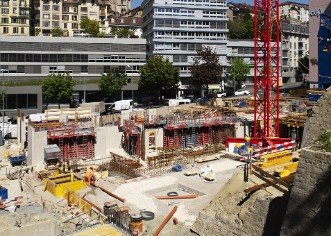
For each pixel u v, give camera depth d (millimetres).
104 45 110062
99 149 59031
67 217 34344
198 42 116812
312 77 87438
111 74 103375
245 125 68875
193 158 56625
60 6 138500
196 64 110125
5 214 29922
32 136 53625
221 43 119188
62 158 55875
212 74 107938
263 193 28906
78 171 51312
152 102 111938
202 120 65125
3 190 41688
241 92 116312
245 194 30188
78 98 109250
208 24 117250
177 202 39812
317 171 21844
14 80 102938
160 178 47281
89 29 132000
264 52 59812
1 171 52688
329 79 80625
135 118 66375
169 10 113375
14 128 71562
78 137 57156
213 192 42125
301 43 151750
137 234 31469
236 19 165625
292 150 45250
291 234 22766
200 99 101625
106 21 147375
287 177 29391
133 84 112438
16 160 55375
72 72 107875
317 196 21656
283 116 66312
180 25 114688
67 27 140750
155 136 60469
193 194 42781
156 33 113125
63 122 61969
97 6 145875
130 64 112562
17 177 49562
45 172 49281
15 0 123000
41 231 27500
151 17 115250
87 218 33938
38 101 102188
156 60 103625
